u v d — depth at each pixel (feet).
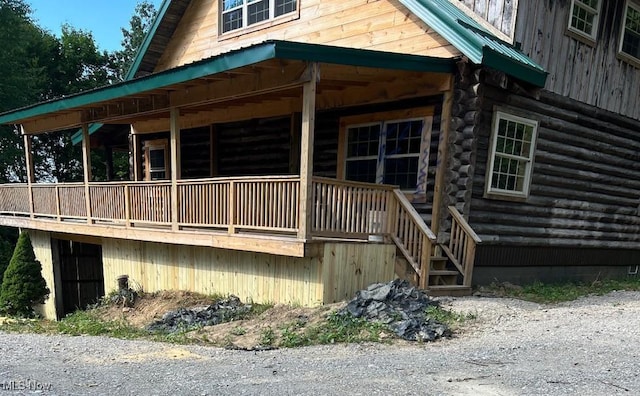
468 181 22.48
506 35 23.70
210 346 16.12
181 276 27.94
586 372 12.09
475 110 22.09
